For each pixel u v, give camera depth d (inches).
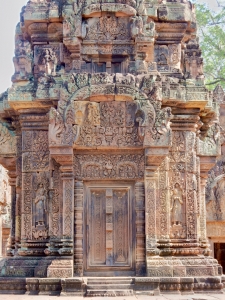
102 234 624.4
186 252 622.5
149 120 610.5
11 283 596.7
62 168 615.8
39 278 590.9
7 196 1030.4
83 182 627.8
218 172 956.6
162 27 666.2
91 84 611.5
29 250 627.5
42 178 635.5
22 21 687.1
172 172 636.7
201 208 690.8
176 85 629.6
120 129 621.9
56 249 617.0
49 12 653.9
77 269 612.7
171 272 601.6
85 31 649.6
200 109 643.5
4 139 684.7
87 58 651.5
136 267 614.5
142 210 621.0
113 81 612.1
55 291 585.3
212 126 692.7
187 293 587.5
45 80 631.8
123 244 623.2
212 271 609.6
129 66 650.2
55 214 624.1
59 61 660.7
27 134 641.6
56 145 607.8
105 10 644.7
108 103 622.2
